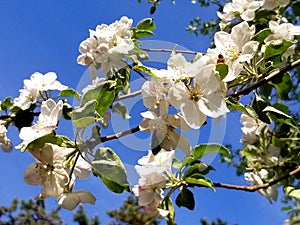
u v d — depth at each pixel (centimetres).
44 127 21
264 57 25
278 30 27
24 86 29
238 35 23
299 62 26
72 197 22
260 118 25
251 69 25
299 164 37
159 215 23
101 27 29
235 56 22
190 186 24
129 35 29
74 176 23
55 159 22
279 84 27
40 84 29
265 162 38
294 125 37
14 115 30
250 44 22
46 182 22
